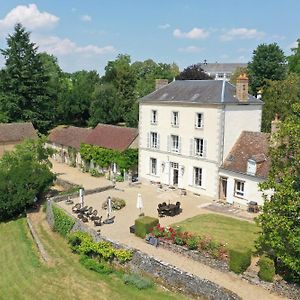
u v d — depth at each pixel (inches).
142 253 896.3
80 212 1206.9
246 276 805.9
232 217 1213.1
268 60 2728.8
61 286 860.6
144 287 829.8
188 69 2593.5
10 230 1273.4
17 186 1385.3
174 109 1502.2
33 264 991.0
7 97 2677.2
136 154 1738.4
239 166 1325.0
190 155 1469.0
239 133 1416.1
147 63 4670.3
